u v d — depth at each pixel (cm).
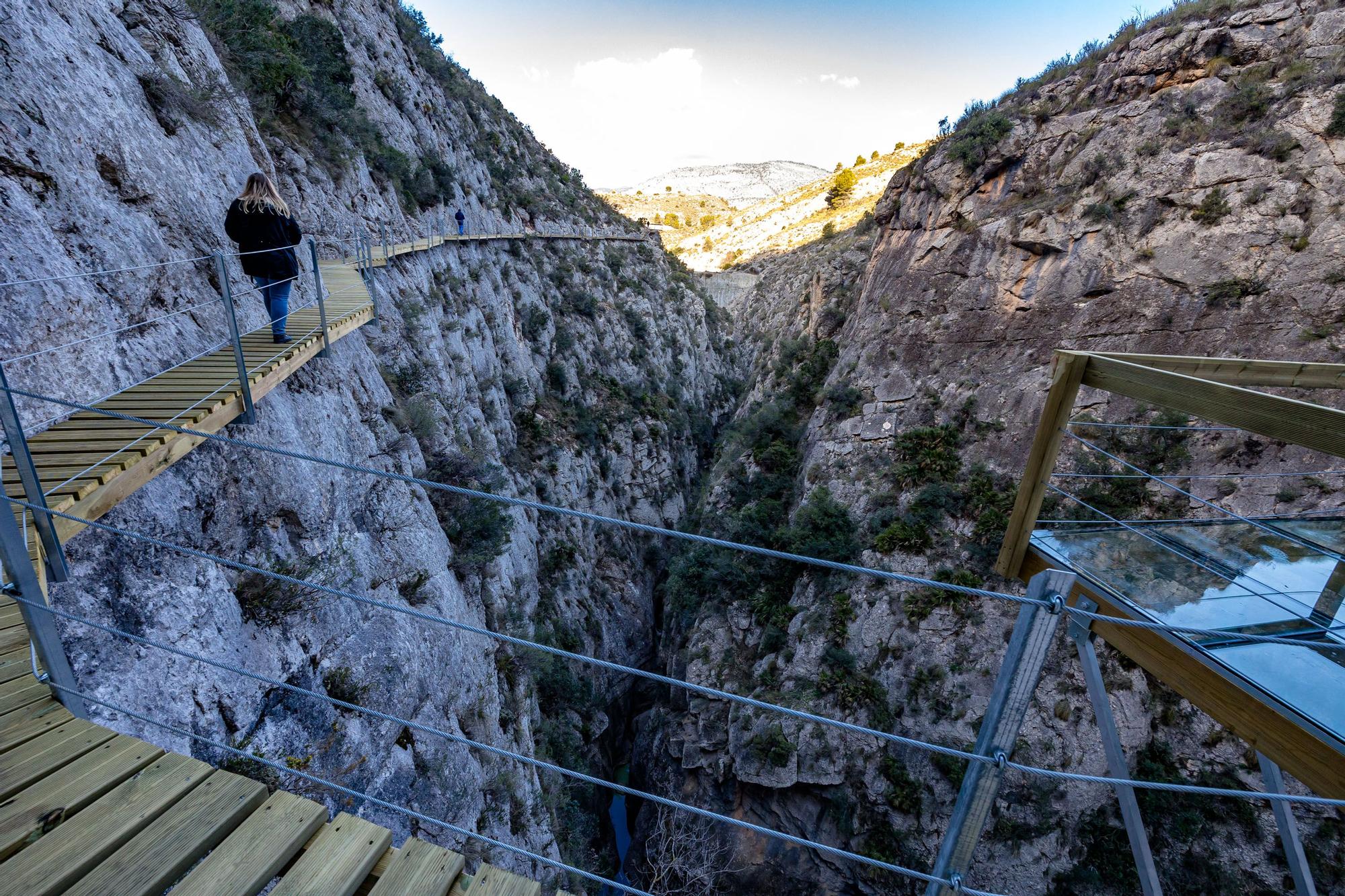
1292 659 303
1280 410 301
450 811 966
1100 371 411
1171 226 2019
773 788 1933
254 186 734
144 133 747
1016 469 2038
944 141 2662
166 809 227
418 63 3716
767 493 2731
